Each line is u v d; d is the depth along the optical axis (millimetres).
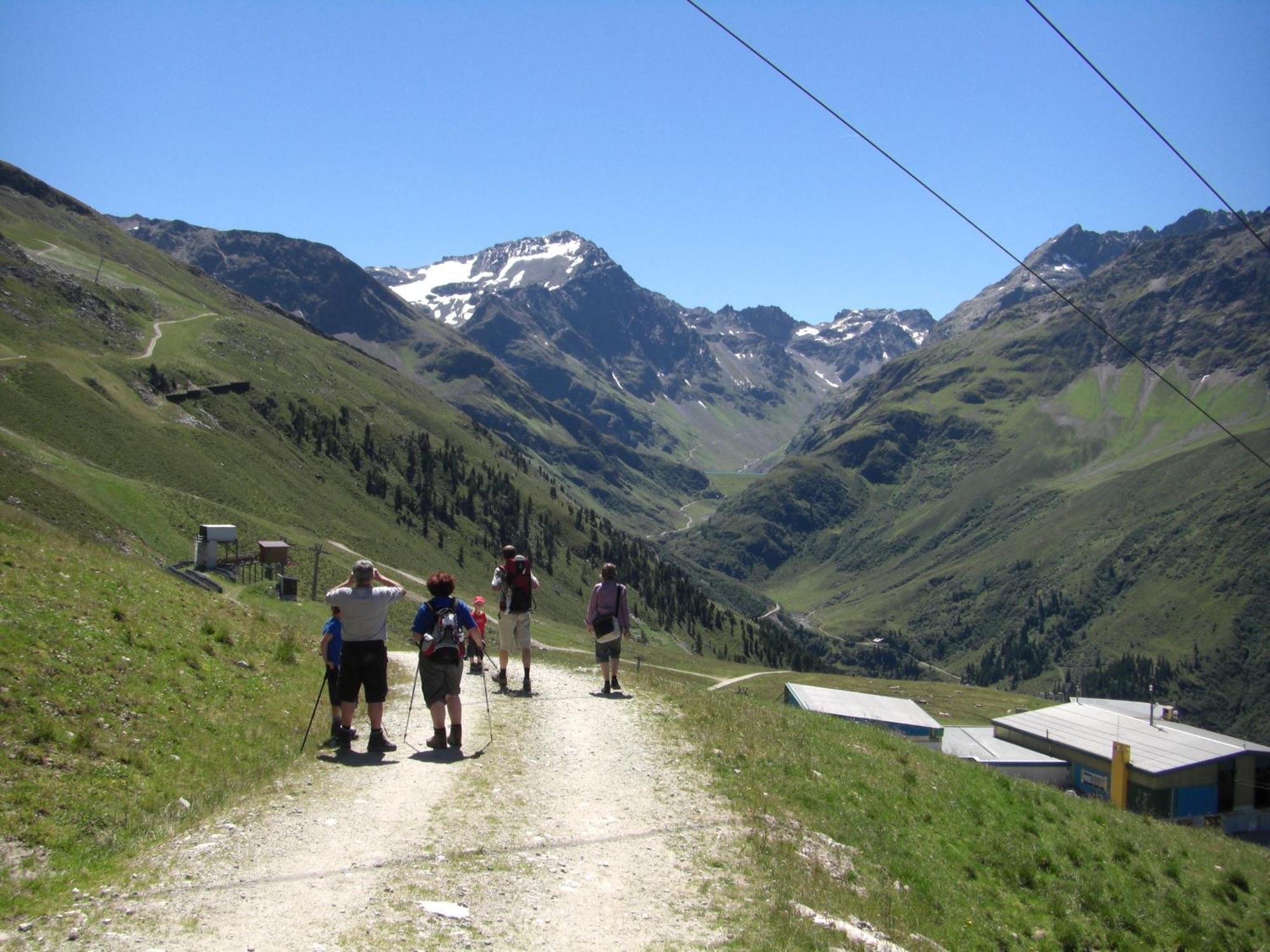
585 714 21016
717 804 15211
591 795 14922
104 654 16922
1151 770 57812
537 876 11266
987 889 16828
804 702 68875
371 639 16500
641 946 9672
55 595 18812
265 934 9008
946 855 17422
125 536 100562
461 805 13688
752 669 168625
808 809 16641
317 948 8781
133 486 119000
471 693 22734
